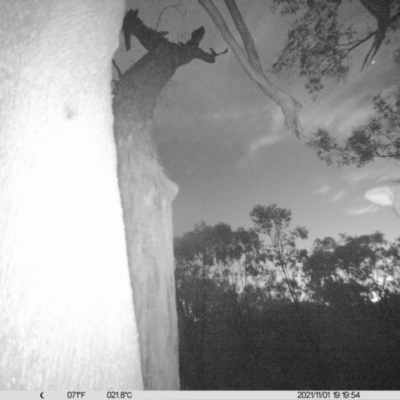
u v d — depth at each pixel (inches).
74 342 37.5
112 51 61.7
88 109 51.8
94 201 46.9
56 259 38.2
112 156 56.0
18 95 42.4
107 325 43.8
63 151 44.2
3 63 42.3
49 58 47.4
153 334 73.6
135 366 48.8
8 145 39.2
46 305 35.8
